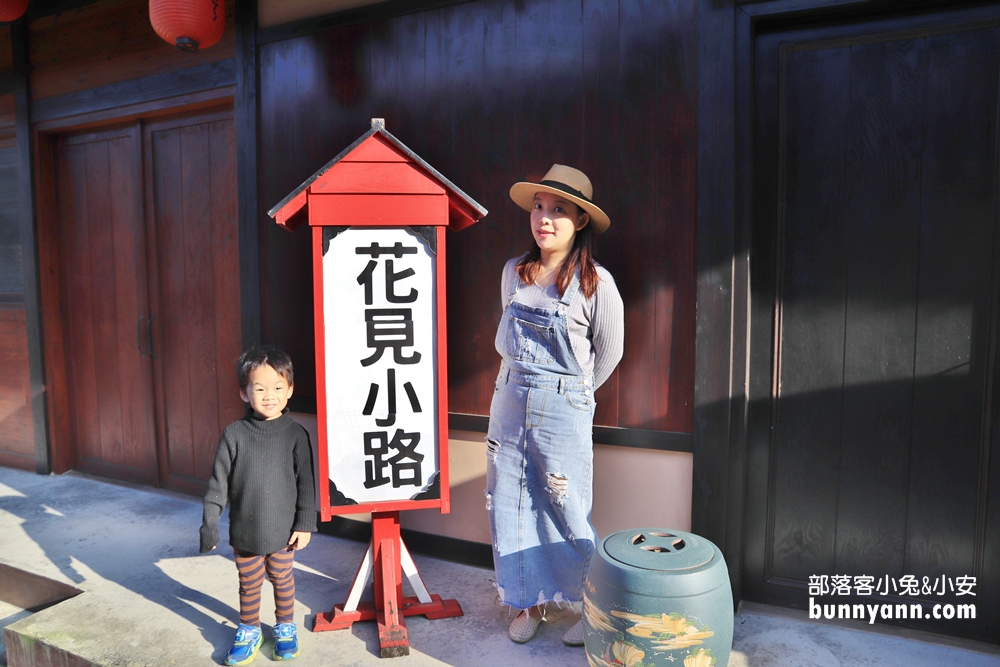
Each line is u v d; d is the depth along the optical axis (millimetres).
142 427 4273
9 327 4645
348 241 2367
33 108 4332
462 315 3025
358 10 3129
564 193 2244
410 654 2369
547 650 2400
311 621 2594
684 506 2652
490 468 2500
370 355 2410
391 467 2451
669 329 2615
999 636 2359
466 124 2953
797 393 2555
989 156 2234
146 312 4145
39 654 2490
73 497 4086
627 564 1886
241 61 3445
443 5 2943
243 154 3482
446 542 3127
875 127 2371
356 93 3186
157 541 3400
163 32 3006
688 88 2521
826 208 2457
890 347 2412
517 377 2412
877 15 2332
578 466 2373
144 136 4062
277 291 3451
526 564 2447
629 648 1853
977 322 2285
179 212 3994
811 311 2508
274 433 2348
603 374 2424
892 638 2426
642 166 2619
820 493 2557
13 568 3104
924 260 2342
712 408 2521
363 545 3318
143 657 2359
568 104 2740
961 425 2334
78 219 4395
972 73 2236
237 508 2311
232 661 2303
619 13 2619
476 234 2969
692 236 2553
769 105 2488
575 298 2318
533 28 2787
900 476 2436
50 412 4492
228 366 3891
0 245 4680
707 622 1828
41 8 4219
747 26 2406
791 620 2559
